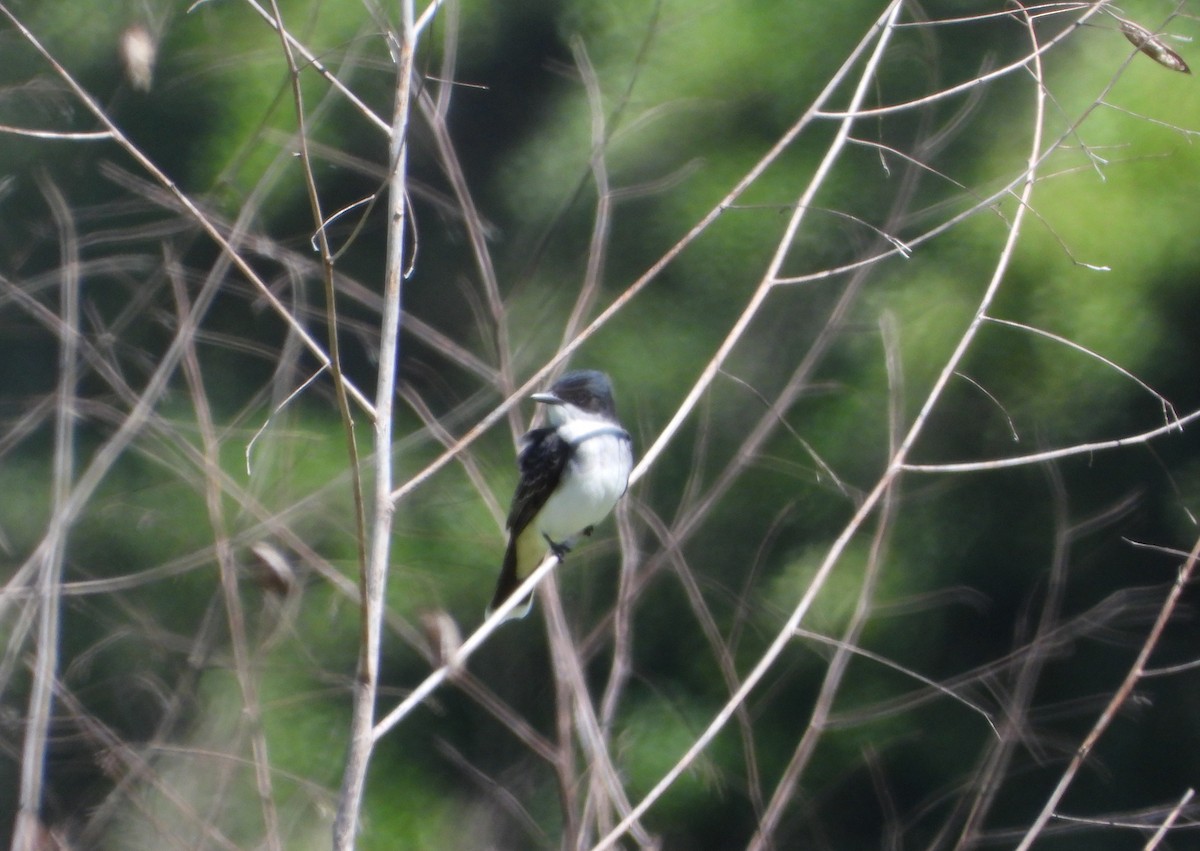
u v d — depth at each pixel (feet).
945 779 43.32
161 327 40.09
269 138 35.45
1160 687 43.88
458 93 49.73
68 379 24.13
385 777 41.29
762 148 47.96
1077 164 44.42
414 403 26.21
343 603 39.70
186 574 38.19
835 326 24.72
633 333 45.91
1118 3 45.73
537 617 38.37
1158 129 44.27
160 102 46.70
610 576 39.50
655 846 21.49
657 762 41.93
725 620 42.88
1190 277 44.50
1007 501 44.65
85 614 34.78
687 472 44.37
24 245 41.98
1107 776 39.01
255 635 31.14
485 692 25.80
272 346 43.11
